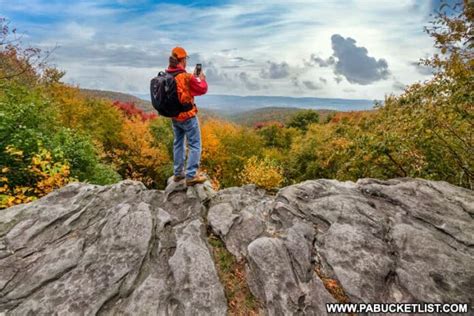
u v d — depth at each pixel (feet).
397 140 24.52
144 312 8.68
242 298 9.66
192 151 14.79
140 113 140.87
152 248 11.36
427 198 14.12
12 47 34.78
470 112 18.95
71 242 11.60
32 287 9.39
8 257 10.86
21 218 13.24
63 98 73.05
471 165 21.84
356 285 9.37
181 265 10.32
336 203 13.75
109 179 37.70
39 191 22.02
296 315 8.69
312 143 79.92
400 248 10.80
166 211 14.01
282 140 153.07
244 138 118.11
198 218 13.43
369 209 13.26
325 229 12.41
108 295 9.12
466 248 10.87
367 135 28.27
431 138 22.74
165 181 95.61
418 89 24.18
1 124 23.47
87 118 81.00
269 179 51.13
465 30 15.47
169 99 12.92
